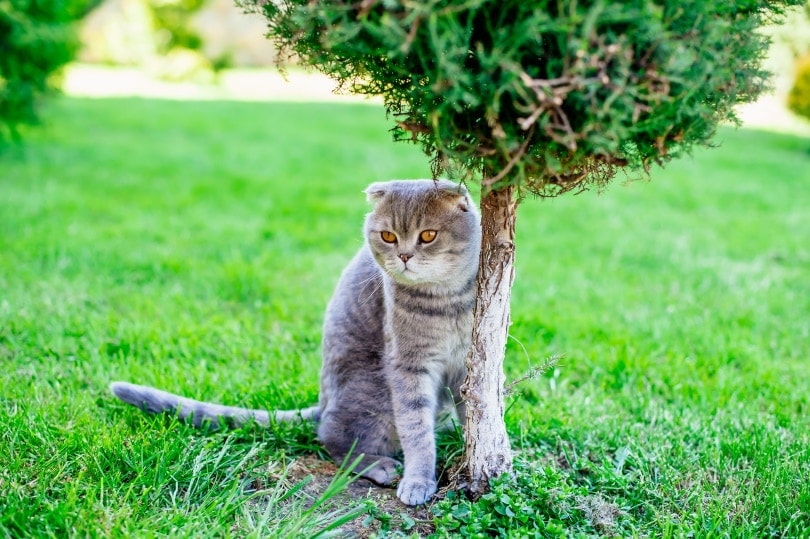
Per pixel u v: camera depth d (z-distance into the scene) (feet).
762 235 24.00
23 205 23.70
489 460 9.27
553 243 22.50
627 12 5.98
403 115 7.77
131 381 12.42
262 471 9.90
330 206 25.88
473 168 7.58
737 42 6.88
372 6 6.25
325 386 10.91
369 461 10.34
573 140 6.33
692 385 13.01
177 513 8.43
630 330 15.62
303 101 59.77
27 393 11.52
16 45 27.91
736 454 10.48
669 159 7.45
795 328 16.10
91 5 80.53
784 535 8.65
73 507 8.37
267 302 17.08
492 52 6.17
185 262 19.15
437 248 9.45
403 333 9.80
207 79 71.36
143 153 34.60
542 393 12.75
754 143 45.34
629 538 8.57
